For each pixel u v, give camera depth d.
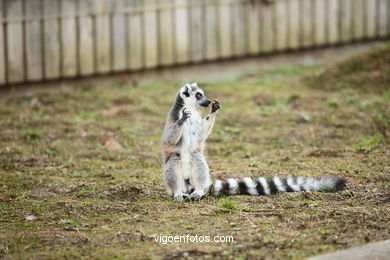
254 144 13.22
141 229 8.26
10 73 17.16
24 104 16.58
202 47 19.14
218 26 19.22
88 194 9.94
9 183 10.61
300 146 12.84
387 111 14.88
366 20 20.75
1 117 15.38
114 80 18.48
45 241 7.91
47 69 17.58
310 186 9.83
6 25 16.92
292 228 8.09
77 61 17.89
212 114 9.96
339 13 20.41
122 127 14.53
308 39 20.23
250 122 14.99
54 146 13.06
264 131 14.20
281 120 15.00
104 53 18.14
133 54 18.45
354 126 14.08
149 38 18.53
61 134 14.02
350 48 20.77
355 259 6.87
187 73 19.22
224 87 18.20
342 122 14.45
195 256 7.25
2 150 12.72
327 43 20.45
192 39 19.00
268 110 15.84
